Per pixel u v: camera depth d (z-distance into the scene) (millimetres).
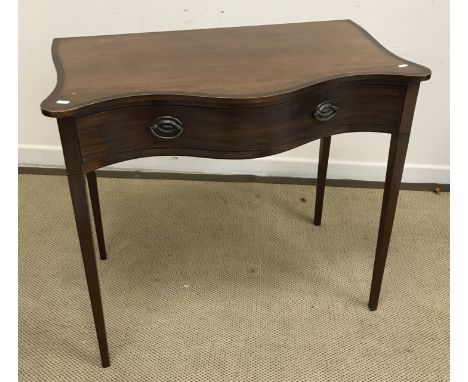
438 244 1573
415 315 1315
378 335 1255
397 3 1566
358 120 1062
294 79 968
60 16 1646
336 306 1340
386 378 1145
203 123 953
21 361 1188
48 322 1293
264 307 1336
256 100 897
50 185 1850
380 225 1214
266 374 1150
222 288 1400
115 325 1281
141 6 1618
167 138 965
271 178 1906
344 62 1054
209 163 1900
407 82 1011
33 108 1825
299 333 1258
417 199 1792
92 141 916
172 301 1355
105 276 1441
